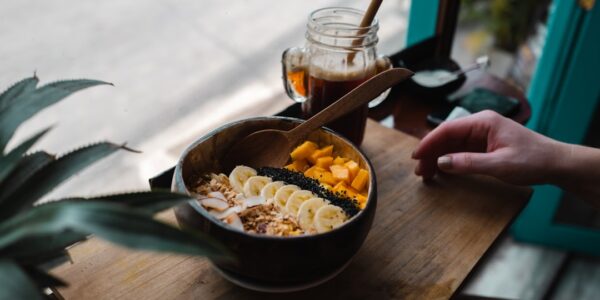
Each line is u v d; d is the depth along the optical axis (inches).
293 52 27.6
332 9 27.3
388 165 27.6
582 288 46.1
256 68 40.9
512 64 64.7
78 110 36.4
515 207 25.8
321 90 26.6
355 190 23.1
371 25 25.7
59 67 33.7
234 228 19.3
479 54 65.4
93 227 13.9
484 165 25.1
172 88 38.1
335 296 21.7
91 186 35.0
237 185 23.0
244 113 38.7
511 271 47.2
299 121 23.9
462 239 24.0
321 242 19.4
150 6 40.0
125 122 36.4
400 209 25.3
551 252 49.5
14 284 13.9
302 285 20.5
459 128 26.2
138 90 37.5
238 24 42.5
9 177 17.5
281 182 23.2
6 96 18.0
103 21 37.8
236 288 21.8
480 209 25.5
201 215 19.7
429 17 38.0
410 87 33.6
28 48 33.6
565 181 25.5
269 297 21.6
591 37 39.0
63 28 35.8
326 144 24.7
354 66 26.3
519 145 25.4
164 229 14.8
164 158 36.3
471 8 68.6
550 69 41.9
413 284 22.2
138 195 17.0
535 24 63.4
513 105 32.1
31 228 13.9
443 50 37.3
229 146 24.0
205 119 38.1
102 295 21.3
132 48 38.2
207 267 22.5
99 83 18.6
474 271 23.1
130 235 14.2
